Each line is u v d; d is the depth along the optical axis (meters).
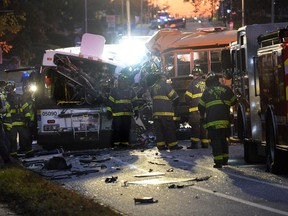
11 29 48.53
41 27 79.06
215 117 19.31
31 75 29.03
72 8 102.75
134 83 31.39
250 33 20.27
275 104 17.36
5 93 25.39
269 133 18.09
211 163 20.59
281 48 16.67
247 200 13.91
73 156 24.64
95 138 27.06
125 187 16.34
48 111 26.84
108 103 26.98
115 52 34.28
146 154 24.31
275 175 17.62
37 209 13.17
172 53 33.62
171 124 25.52
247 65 20.11
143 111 30.45
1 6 61.56
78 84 27.20
